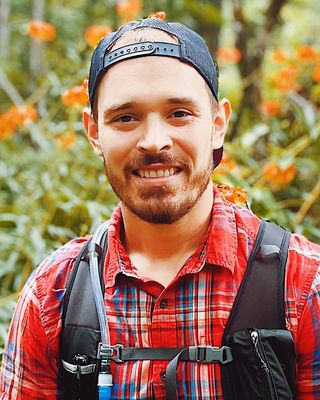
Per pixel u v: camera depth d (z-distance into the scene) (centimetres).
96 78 108
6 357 118
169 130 102
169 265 109
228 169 221
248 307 103
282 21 479
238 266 105
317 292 103
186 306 105
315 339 102
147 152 101
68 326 109
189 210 105
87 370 106
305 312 102
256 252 106
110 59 104
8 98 489
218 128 115
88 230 250
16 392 115
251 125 369
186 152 102
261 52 415
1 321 217
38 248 244
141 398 103
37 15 524
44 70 492
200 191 105
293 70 325
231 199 142
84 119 119
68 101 224
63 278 113
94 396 108
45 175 284
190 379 103
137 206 104
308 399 105
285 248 106
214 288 105
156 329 105
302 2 673
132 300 107
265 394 99
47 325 112
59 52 520
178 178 103
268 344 100
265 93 434
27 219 272
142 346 105
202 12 425
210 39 448
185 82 102
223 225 107
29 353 114
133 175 103
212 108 109
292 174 263
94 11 556
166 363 104
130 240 112
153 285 107
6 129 301
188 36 107
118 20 531
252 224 110
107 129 104
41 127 348
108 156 104
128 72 102
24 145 415
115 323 107
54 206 267
